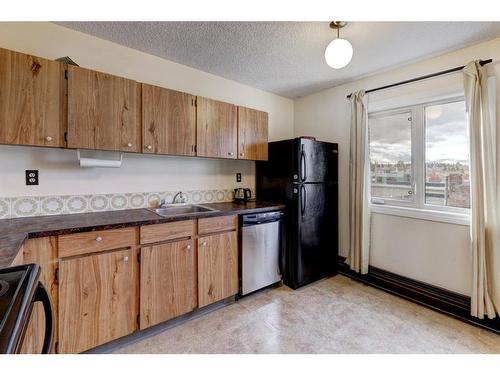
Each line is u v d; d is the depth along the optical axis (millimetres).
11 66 1533
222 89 2957
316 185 2885
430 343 1814
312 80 3047
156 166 2484
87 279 1597
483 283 2025
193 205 2656
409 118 2727
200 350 1738
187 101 2299
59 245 1506
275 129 3561
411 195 2715
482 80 2057
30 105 1588
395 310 2273
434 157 2555
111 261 1685
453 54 2303
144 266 1823
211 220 2205
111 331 1688
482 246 2025
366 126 2852
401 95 2662
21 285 775
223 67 2688
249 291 2467
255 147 2859
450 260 2367
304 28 1962
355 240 2951
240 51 2346
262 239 2561
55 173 1969
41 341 1443
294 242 2717
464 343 1815
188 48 2295
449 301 2256
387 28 1949
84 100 1773
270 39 2133
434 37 2072
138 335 1867
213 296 2217
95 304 1627
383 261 2881
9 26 1807
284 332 1946
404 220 2701
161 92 2143
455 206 2416
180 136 2252
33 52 1878
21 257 1283
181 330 1970
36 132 1607
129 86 1976
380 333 1933
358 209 2900
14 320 605
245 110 2762
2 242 1248
